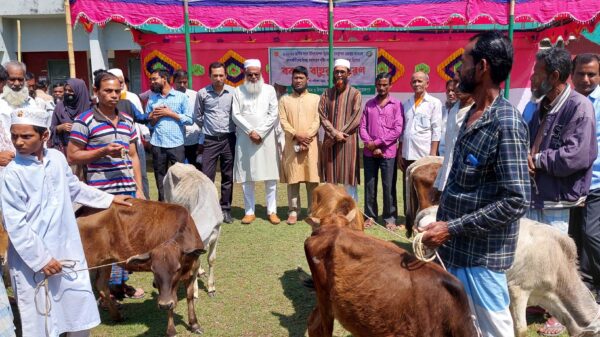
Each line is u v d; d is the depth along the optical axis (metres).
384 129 7.09
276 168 7.53
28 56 16.44
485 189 2.59
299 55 11.77
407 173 5.93
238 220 7.76
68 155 4.57
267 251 6.41
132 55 16.33
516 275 3.71
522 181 2.44
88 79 16.58
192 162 8.76
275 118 7.42
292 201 7.59
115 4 8.49
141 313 4.88
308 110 7.40
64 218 3.35
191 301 4.41
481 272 2.68
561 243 3.67
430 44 11.70
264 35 11.68
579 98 3.83
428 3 8.77
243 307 4.94
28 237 3.07
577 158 3.78
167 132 7.60
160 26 11.47
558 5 8.41
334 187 4.71
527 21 9.19
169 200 5.58
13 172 3.09
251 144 7.37
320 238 3.27
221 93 7.50
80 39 16.05
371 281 2.85
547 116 3.99
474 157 2.58
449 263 2.82
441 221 2.73
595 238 4.44
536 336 4.32
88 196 3.93
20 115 3.10
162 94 7.88
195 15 8.95
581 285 3.71
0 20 15.50
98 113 4.59
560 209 4.14
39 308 3.21
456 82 6.78
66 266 3.28
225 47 11.73
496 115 2.50
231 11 9.03
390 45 11.75
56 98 9.12
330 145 7.17
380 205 8.55
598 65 4.34
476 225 2.53
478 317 2.75
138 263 3.63
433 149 7.02
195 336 4.40
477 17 8.56
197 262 4.40
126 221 4.14
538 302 3.88
